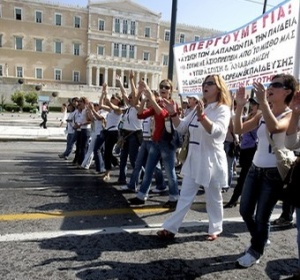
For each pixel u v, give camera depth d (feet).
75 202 15.42
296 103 7.39
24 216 13.10
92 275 8.73
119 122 20.17
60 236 11.22
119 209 14.60
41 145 39.52
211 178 10.85
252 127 10.13
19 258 9.47
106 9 187.01
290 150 7.92
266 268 9.66
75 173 22.58
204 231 12.34
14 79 149.59
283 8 14.38
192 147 10.82
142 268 9.28
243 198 9.75
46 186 18.45
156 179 17.93
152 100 13.78
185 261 9.85
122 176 19.57
